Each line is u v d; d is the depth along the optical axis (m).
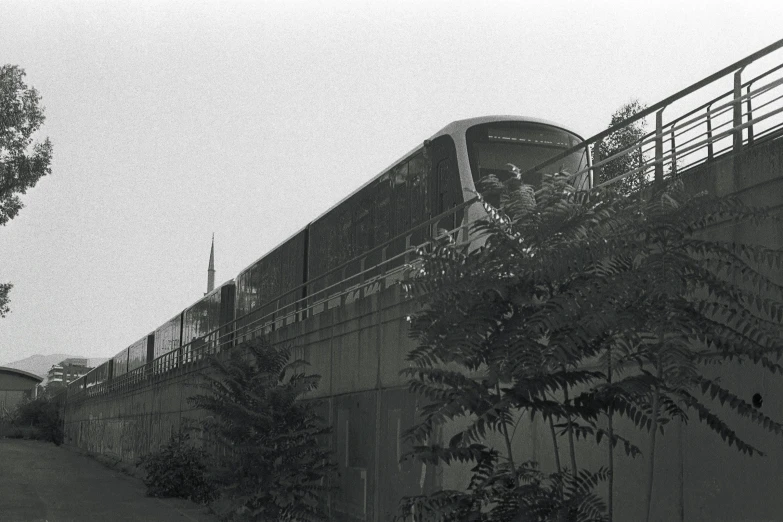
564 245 6.86
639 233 6.64
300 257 25.50
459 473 12.24
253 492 16.97
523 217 7.46
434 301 7.59
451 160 16.80
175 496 29.02
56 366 167.88
